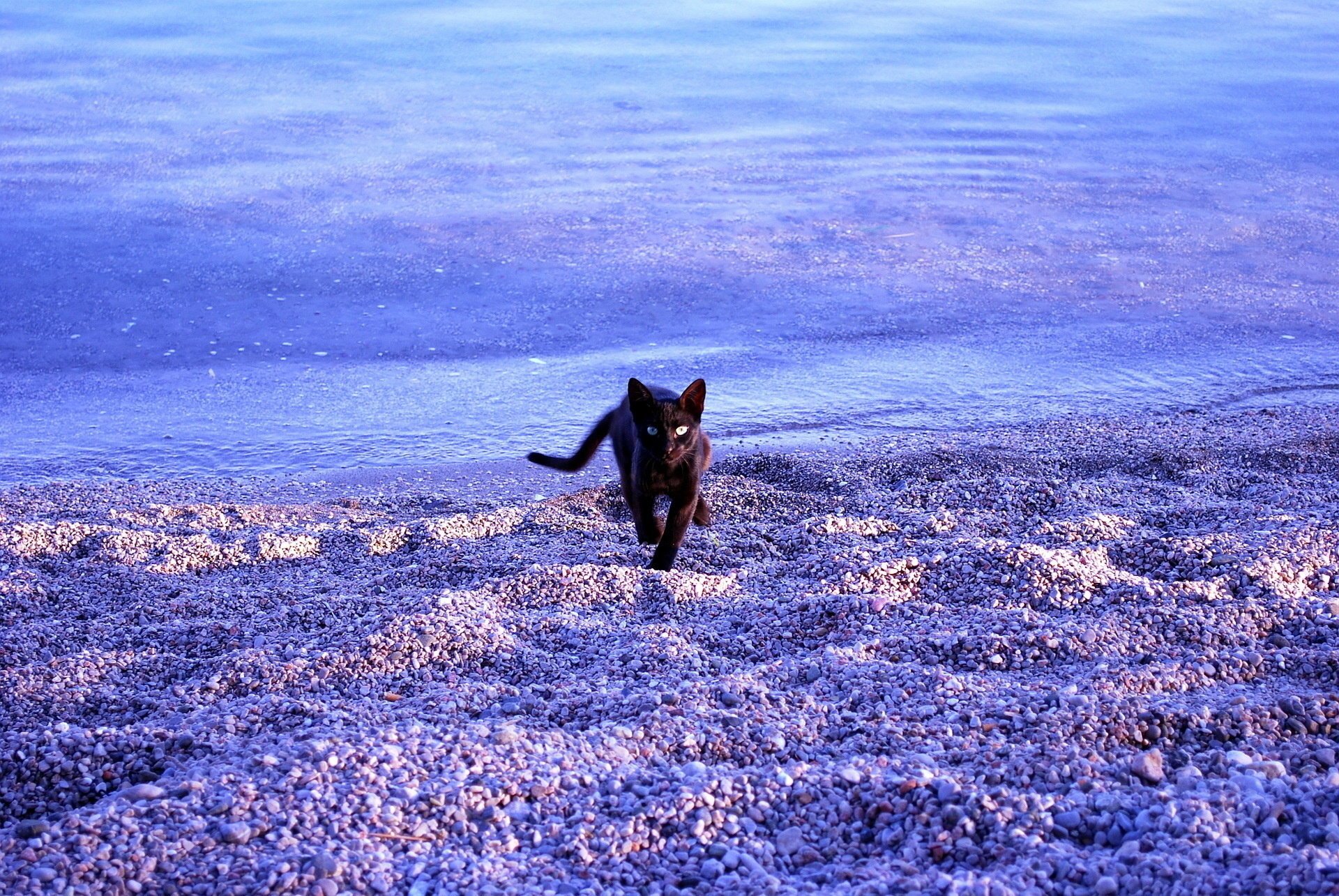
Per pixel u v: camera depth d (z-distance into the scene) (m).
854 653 4.52
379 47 26.12
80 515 7.07
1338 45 28.42
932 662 4.50
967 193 17.12
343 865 3.09
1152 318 12.44
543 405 9.93
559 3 31.34
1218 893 2.84
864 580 5.29
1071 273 13.90
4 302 12.32
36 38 26.48
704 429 9.29
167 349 11.30
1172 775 3.57
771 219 15.73
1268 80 24.70
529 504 7.36
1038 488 7.21
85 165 17.53
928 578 5.33
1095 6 33.16
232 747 3.82
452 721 4.05
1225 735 3.80
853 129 20.47
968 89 23.41
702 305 12.73
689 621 5.15
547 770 3.59
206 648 4.88
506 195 16.61
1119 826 3.22
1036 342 11.70
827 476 7.81
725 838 3.29
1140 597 4.97
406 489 8.14
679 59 25.38
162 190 16.39
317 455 8.84
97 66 24.02
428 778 3.55
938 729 3.89
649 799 3.42
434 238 14.69
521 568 5.79
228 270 13.49
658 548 6.04
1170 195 17.20
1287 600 4.93
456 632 4.72
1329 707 3.92
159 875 3.09
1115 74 25.05
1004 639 4.53
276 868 3.08
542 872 3.15
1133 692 4.12
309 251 14.16
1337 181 17.92
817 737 3.92
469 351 11.39
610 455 8.82
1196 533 5.98
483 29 27.98
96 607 5.44
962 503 7.11
